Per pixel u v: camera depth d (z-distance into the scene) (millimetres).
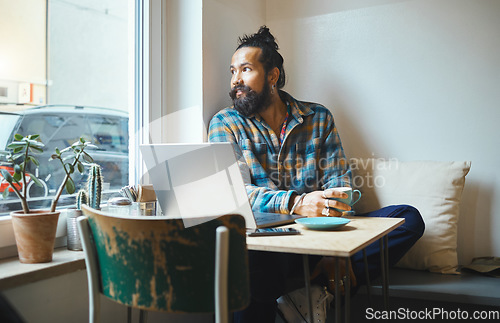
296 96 2783
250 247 1240
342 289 1783
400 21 2539
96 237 1155
